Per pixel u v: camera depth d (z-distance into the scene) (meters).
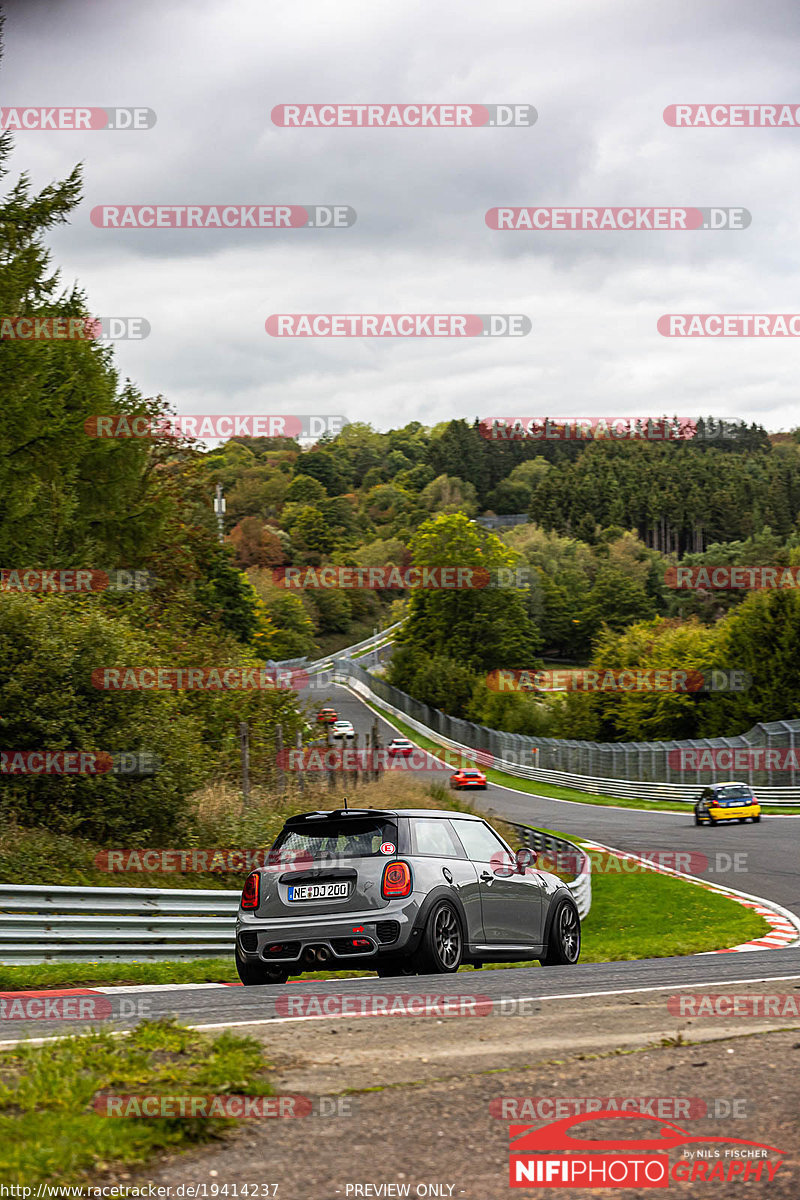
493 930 29.16
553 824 118.94
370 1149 11.41
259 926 27.41
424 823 28.39
